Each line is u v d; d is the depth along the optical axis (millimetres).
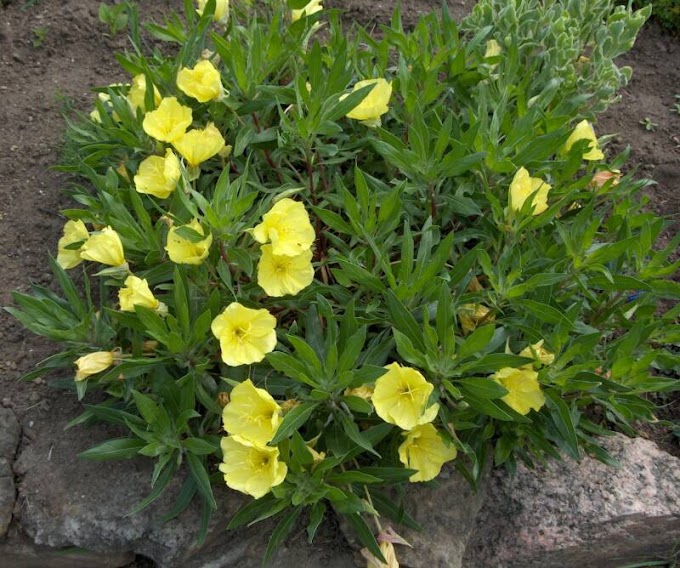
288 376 755
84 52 1286
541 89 1001
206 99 850
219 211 720
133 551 794
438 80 1106
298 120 792
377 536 779
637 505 836
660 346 1019
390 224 779
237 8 1066
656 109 1317
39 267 992
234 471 688
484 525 852
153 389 773
